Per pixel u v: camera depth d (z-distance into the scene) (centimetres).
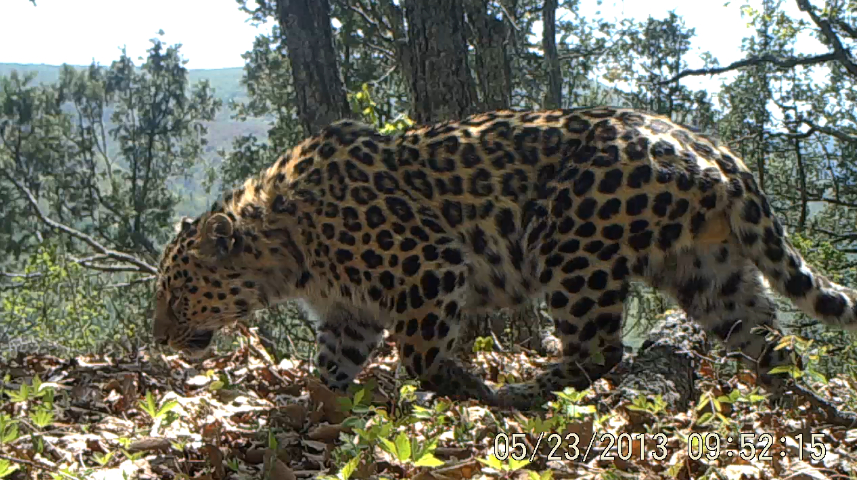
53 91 5238
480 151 573
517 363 719
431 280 560
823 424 538
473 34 1281
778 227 557
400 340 573
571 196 549
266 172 622
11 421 437
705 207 545
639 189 540
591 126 562
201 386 582
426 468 418
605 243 548
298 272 605
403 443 374
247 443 473
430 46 951
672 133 558
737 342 588
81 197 4866
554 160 562
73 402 529
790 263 551
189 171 5991
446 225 571
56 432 469
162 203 5216
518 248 570
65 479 388
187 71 5566
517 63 2284
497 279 582
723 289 579
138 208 4994
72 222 4897
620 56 3225
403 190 570
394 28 1616
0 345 761
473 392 575
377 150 583
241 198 611
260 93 3603
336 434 482
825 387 628
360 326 622
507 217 567
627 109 582
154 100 5491
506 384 600
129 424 496
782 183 2700
